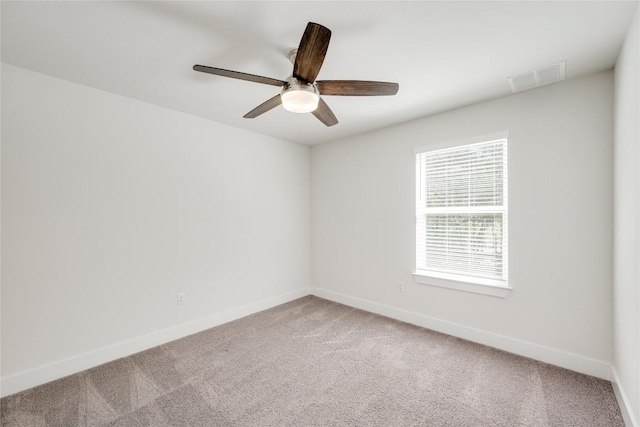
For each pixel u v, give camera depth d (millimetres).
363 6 1427
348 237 3783
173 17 1509
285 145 3910
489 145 2643
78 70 2047
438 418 1721
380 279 3441
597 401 1847
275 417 1738
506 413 1758
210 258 3086
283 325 3117
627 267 1676
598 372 2098
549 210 2297
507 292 2496
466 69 2035
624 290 1741
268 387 2029
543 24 1561
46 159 2100
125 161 2480
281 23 1560
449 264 2924
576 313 2191
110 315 2396
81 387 2025
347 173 3785
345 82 1717
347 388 2016
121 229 2459
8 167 1957
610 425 1654
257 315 3420
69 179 2197
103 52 1830
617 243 1899
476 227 2744
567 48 1784
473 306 2711
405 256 3209
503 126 2502
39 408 1809
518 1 1392
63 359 2162
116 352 2416
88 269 2287
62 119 2168
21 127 2002
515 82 2219
